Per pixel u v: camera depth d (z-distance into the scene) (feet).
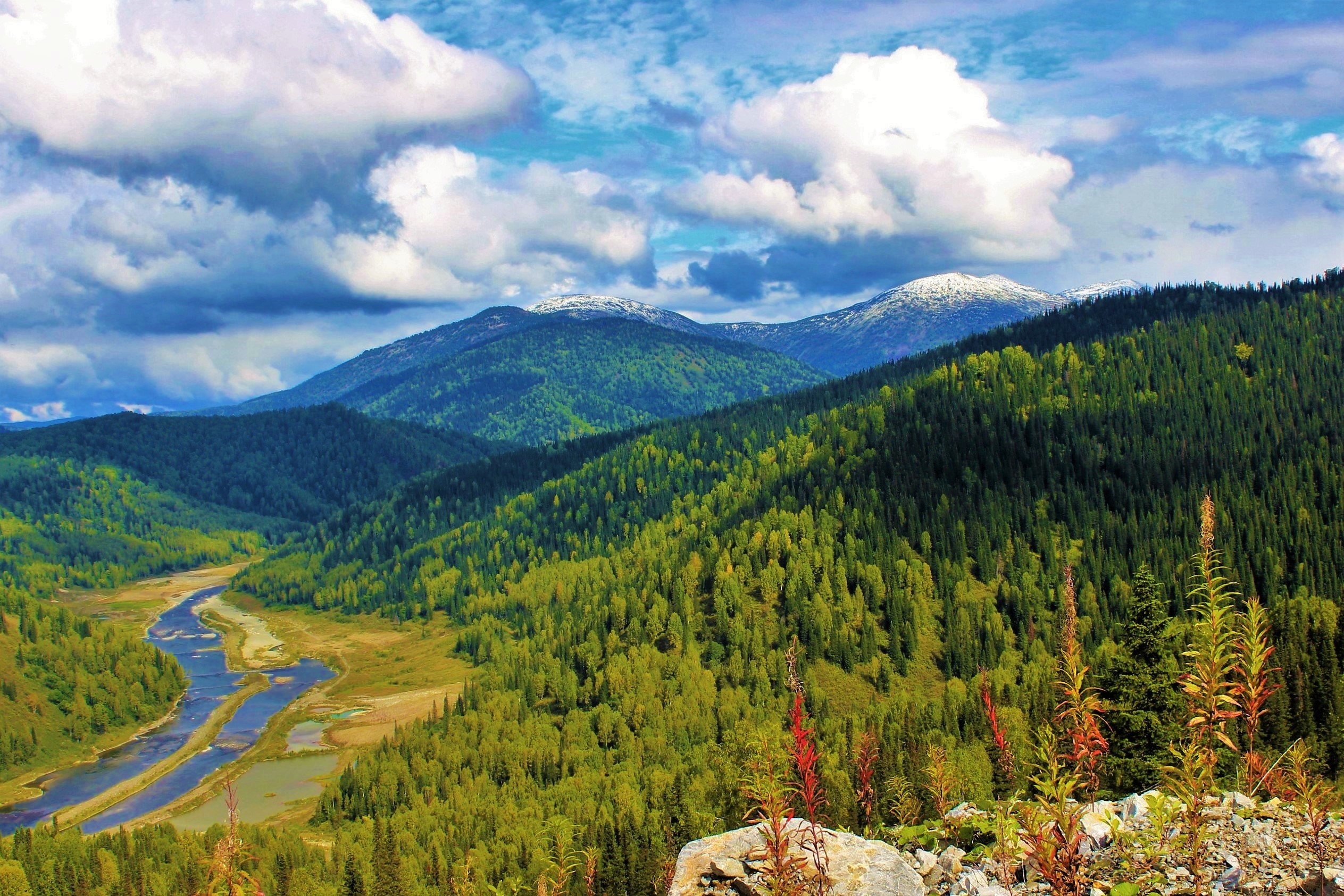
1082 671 66.49
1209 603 66.64
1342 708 273.95
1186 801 65.36
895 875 62.75
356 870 337.72
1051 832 65.00
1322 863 64.90
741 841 69.77
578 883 252.21
